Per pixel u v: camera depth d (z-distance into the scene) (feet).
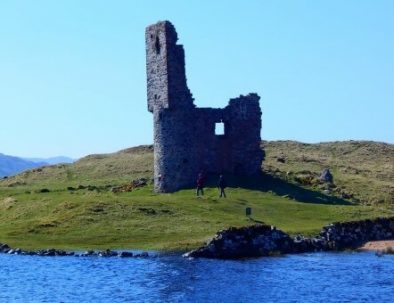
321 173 431.02
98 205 273.95
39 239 247.70
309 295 175.94
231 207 288.51
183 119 348.59
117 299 170.81
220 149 358.02
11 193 352.08
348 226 260.42
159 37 349.00
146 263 213.25
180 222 260.83
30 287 183.32
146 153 572.92
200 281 190.70
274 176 373.61
